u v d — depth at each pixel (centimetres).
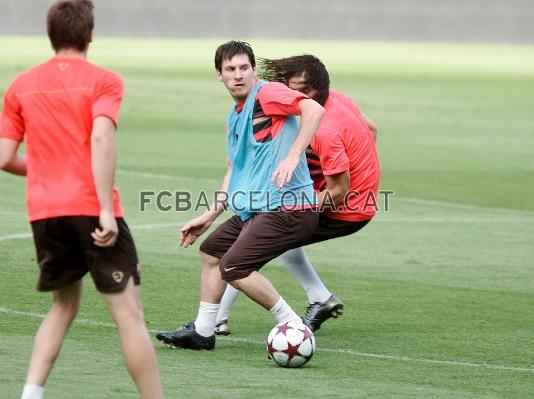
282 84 1880
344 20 14362
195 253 2855
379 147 5369
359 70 9975
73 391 1598
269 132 1877
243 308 2294
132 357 1423
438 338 2066
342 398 1606
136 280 1443
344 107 2128
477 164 4891
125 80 8138
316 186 2147
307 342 1800
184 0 14050
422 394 1648
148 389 1427
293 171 1792
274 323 2164
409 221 3481
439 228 3372
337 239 3144
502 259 2925
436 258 2916
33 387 1444
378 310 2309
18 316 2105
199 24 14075
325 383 1700
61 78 1430
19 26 13088
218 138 5391
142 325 1438
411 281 2619
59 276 1458
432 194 4034
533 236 3284
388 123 6438
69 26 1440
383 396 1627
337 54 11831
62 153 1420
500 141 5775
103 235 1387
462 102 7731
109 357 1817
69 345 1892
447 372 1806
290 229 1883
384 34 14462
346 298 2419
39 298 2267
